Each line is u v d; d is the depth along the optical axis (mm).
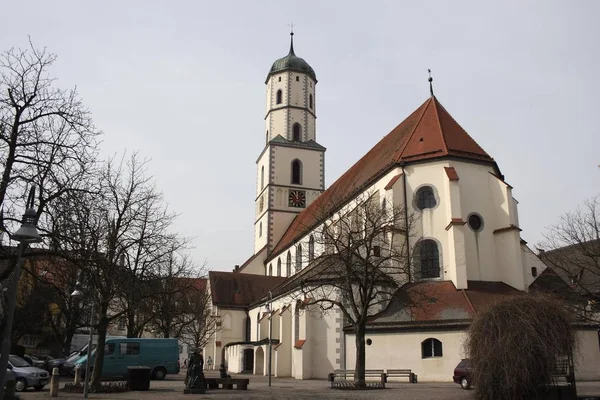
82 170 22984
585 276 46906
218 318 57562
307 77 71938
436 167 39375
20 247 15805
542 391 18641
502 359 18703
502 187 38969
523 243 39844
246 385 28625
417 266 37750
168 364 37750
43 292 42719
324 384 32500
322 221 40188
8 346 14922
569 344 19391
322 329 37844
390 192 38750
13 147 21109
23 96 21938
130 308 28438
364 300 29641
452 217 37031
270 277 63719
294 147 69500
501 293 35844
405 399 22078
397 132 48188
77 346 59281
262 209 70938
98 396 23922
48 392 26156
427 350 33188
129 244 28234
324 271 36750
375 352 34656
